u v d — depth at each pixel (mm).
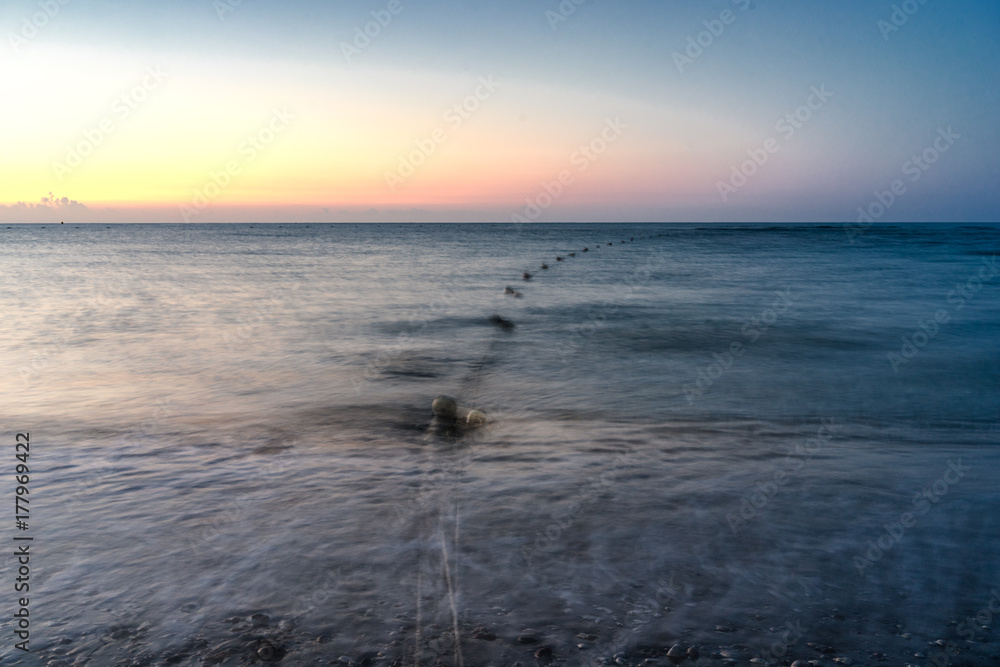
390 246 68562
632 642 2859
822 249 57250
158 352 11672
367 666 2666
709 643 2861
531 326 15023
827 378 9500
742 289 24172
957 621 3068
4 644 2826
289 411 7480
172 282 27094
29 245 69125
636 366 10398
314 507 4418
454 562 3590
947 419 7219
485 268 36312
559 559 3639
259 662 2701
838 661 2746
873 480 5082
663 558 3668
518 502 4523
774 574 3502
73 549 3771
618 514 4305
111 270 33906
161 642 2850
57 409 7629
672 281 27734
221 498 4605
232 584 3354
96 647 2814
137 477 5098
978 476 5211
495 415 7328
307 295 22156
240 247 65938
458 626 2967
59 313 17359
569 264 39125
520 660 2715
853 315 16969
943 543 3918
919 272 32094
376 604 3152
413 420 7074
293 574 3457
